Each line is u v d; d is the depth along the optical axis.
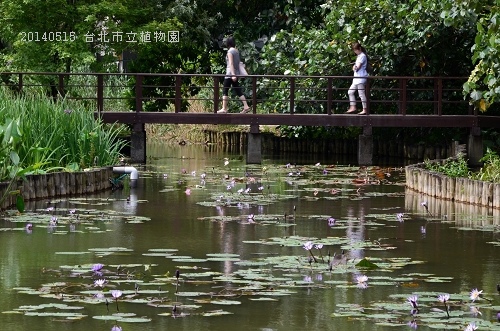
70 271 11.16
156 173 23.78
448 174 19.94
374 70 30.14
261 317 9.30
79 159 20.36
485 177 18.62
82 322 9.00
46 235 13.72
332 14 29.03
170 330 8.80
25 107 19.44
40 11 29.39
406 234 14.23
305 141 32.88
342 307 9.64
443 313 9.34
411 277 11.09
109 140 21.75
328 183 21.58
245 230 14.43
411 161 28.91
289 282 10.73
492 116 27.80
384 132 31.61
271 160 28.86
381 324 9.02
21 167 18.27
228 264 11.73
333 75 29.81
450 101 27.97
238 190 19.61
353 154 31.53
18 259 11.86
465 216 16.25
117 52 30.55
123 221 15.23
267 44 32.09
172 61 34.16
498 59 18.89
